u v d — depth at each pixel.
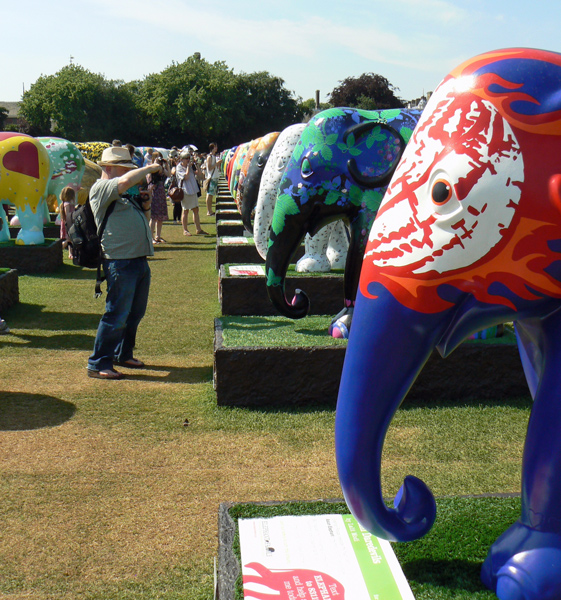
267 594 1.93
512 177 1.57
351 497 1.72
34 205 10.20
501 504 2.49
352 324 1.76
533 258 1.61
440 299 1.67
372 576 2.01
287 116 74.25
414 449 3.87
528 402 4.62
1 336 6.60
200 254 12.27
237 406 4.59
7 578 2.67
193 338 6.54
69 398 4.78
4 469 3.64
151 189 13.16
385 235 1.71
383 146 4.62
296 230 4.66
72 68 69.44
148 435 4.11
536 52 1.67
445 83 1.71
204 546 2.90
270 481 3.50
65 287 9.15
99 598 2.54
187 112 67.94
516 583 1.82
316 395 4.59
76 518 3.13
